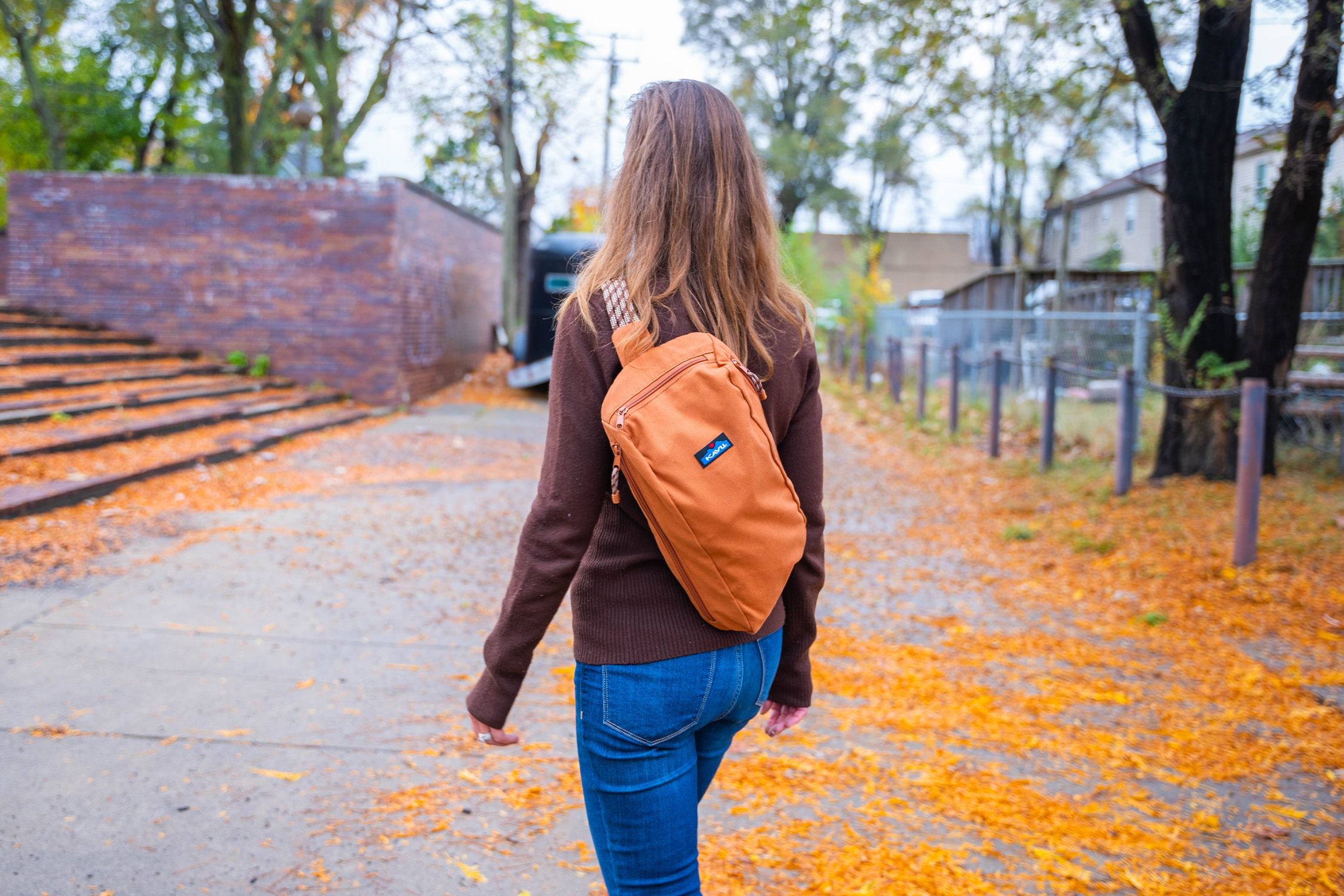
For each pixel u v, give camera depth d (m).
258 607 4.42
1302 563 4.93
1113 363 10.63
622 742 1.31
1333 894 2.26
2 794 2.61
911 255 50.09
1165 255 6.86
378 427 11.41
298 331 13.10
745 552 1.26
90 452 7.30
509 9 18.02
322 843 2.44
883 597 4.97
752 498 1.27
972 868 2.37
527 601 1.32
